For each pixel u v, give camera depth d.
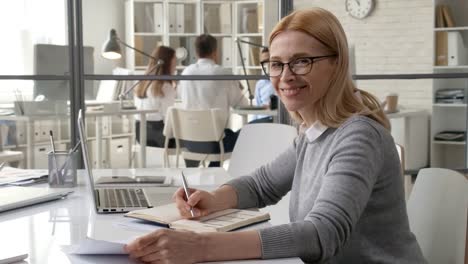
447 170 1.50
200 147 4.68
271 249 1.11
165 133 4.89
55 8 5.75
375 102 1.42
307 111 1.43
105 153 5.34
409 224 1.50
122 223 1.35
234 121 5.13
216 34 6.01
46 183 1.95
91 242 1.08
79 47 4.07
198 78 4.26
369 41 6.12
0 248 1.16
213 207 1.43
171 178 2.04
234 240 1.10
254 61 5.78
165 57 5.23
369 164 1.25
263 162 2.48
